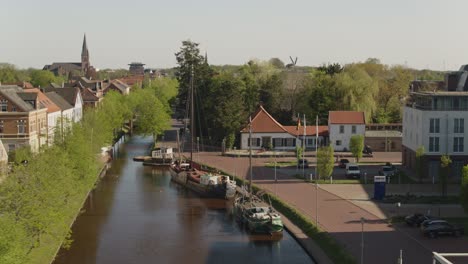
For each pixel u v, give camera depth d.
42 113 115.00
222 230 68.44
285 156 123.62
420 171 91.88
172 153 123.75
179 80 162.50
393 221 65.69
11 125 103.81
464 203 62.91
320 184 90.56
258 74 163.12
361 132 129.50
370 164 110.75
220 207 81.06
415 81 157.25
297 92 154.62
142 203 83.19
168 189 94.31
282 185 90.06
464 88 115.06
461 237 59.03
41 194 51.34
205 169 106.69
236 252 59.53
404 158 108.81
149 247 61.50
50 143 104.62
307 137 131.50
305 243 60.12
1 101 103.56
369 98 140.88
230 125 133.12
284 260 56.53
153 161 119.94
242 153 125.69
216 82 148.00
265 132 131.25
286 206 74.25
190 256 58.38
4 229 41.09
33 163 56.50
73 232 67.06
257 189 86.62
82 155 81.94
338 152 127.69
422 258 51.81
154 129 146.50
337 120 129.50
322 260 54.12
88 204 82.12
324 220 66.50
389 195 80.69
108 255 58.53
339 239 58.38
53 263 55.53
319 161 91.88
